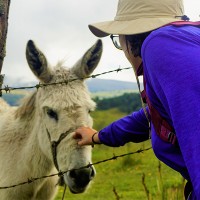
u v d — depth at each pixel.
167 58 1.57
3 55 4.38
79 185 3.32
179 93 1.48
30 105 3.98
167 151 1.86
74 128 3.40
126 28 1.91
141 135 2.63
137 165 11.49
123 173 10.84
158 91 1.63
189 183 1.91
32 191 3.84
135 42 2.03
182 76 1.50
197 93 1.45
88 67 3.82
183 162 1.81
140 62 2.07
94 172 3.43
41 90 3.77
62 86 3.64
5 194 3.82
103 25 2.04
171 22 1.81
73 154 3.34
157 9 1.92
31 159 3.79
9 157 3.90
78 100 3.52
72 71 3.83
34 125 3.88
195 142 1.41
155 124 1.86
